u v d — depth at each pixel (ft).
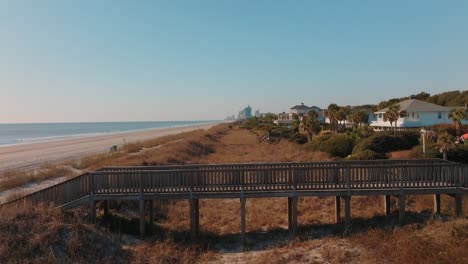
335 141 124.47
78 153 157.48
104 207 56.08
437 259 37.99
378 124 205.98
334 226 56.08
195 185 53.83
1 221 43.32
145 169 59.41
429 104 189.98
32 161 128.26
